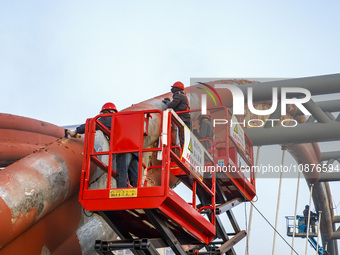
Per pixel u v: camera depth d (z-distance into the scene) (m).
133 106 13.28
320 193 32.31
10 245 8.72
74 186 9.69
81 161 9.88
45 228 9.45
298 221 31.44
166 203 7.68
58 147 9.70
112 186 11.06
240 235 11.22
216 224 10.48
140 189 7.40
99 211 7.80
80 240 10.27
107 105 9.27
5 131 16.80
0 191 8.26
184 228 8.19
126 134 7.79
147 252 8.05
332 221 36.62
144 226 8.72
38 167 8.99
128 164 8.12
